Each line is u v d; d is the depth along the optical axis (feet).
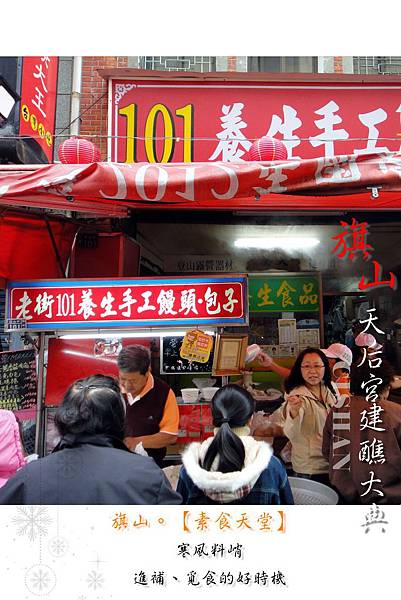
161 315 10.06
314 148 14.64
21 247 12.67
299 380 11.44
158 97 14.75
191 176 8.84
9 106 11.95
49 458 6.16
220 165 9.06
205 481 6.58
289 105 14.73
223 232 17.57
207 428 10.55
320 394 11.31
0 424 8.61
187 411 10.61
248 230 17.39
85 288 10.25
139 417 10.04
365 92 14.78
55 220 13.05
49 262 13.35
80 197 10.03
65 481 5.94
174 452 10.51
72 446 6.17
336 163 8.95
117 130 14.67
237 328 15.05
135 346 9.97
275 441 11.97
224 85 14.75
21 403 10.43
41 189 8.75
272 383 14.55
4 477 8.48
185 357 10.29
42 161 14.03
